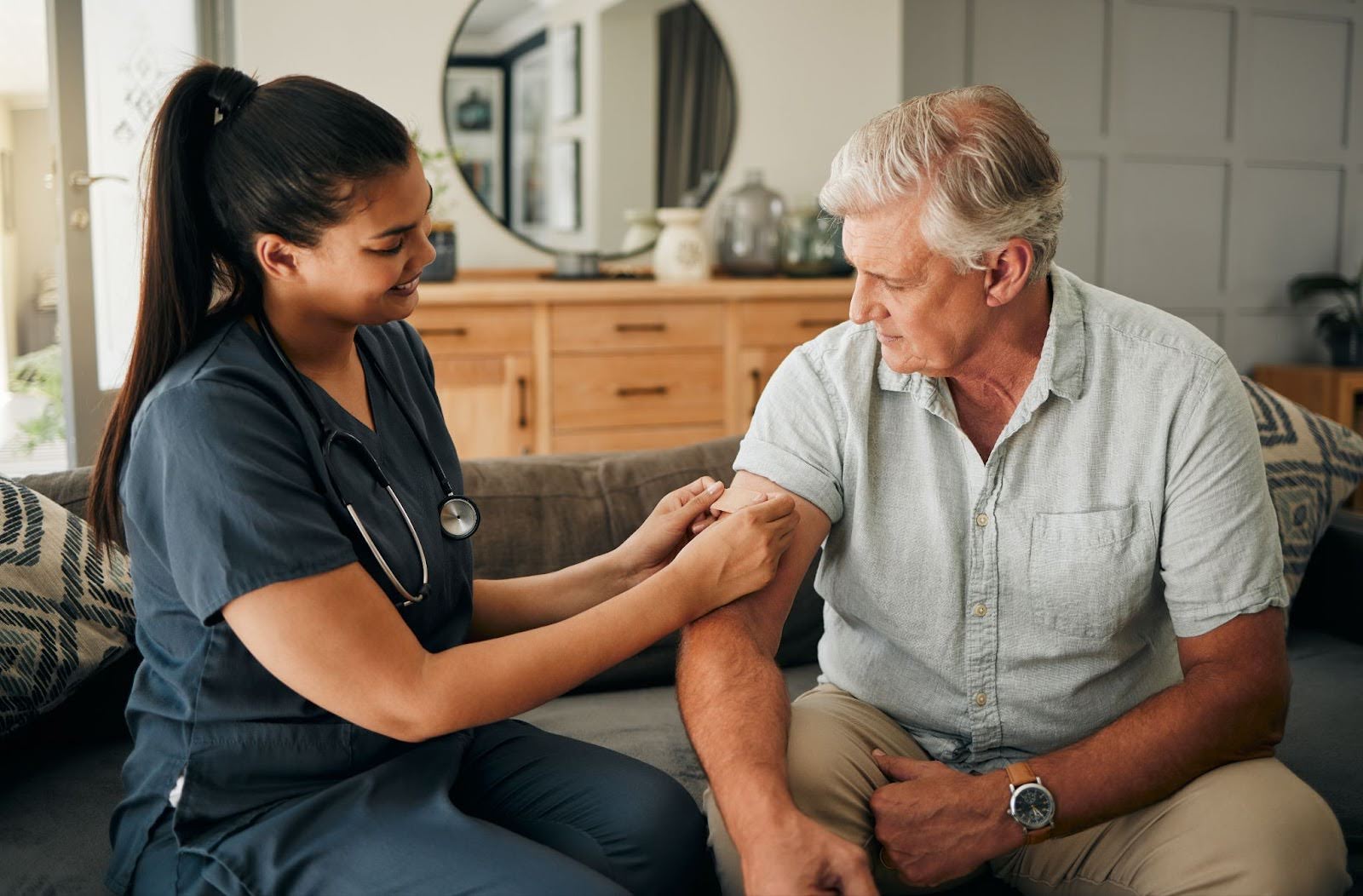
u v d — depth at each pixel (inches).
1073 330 49.2
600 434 145.5
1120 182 201.8
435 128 156.9
